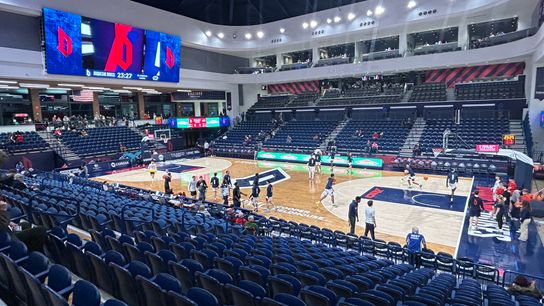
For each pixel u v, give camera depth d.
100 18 21.84
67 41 20.00
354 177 20.39
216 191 16.72
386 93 27.78
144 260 5.70
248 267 5.45
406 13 23.42
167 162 27.53
